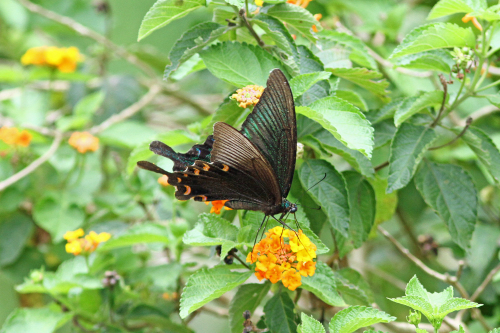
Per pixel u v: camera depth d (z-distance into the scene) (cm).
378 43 125
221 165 107
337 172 110
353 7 126
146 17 108
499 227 122
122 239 116
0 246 126
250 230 109
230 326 111
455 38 111
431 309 105
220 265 109
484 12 109
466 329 114
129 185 123
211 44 110
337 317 106
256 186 108
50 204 125
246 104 108
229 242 107
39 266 127
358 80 112
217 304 127
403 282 126
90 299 118
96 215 125
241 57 110
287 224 109
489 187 124
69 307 117
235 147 107
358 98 113
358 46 114
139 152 112
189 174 108
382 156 121
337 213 110
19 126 126
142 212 125
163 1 108
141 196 123
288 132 107
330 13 128
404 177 111
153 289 117
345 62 113
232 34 112
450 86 117
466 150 123
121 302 118
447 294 106
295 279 106
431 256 123
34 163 124
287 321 109
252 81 110
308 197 112
